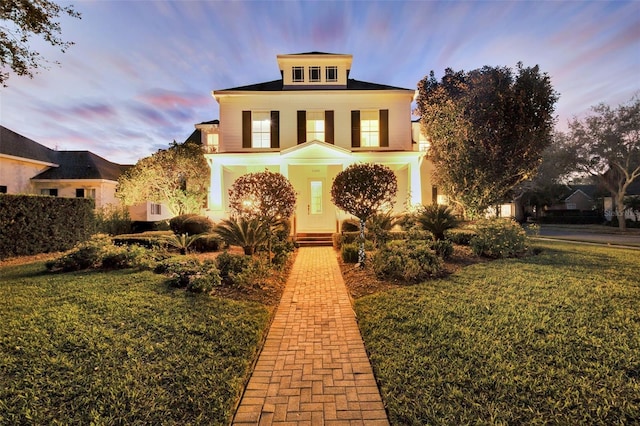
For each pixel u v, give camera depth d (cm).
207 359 365
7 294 577
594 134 2445
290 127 1603
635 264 793
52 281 670
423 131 1691
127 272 763
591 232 2467
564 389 295
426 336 415
